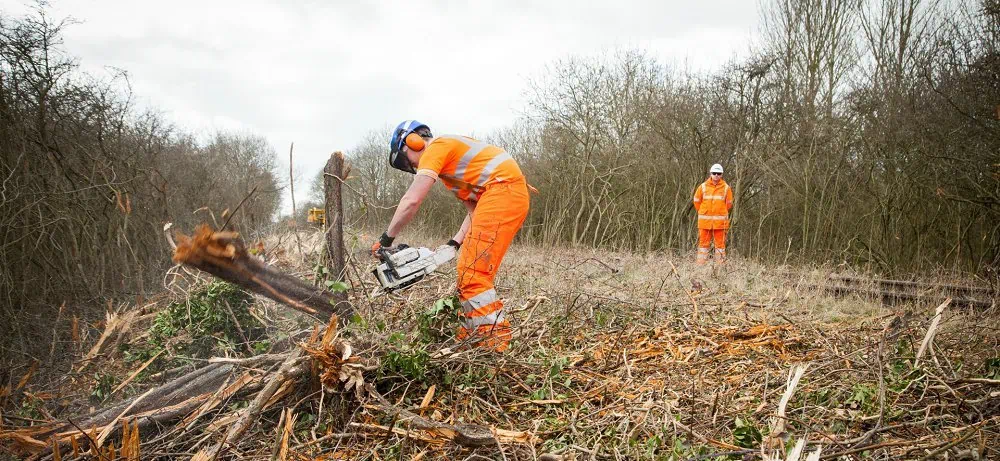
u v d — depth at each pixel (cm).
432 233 1889
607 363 375
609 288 674
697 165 1510
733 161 1484
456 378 329
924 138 1091
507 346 388
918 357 327
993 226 1021
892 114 1148
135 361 430
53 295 646
